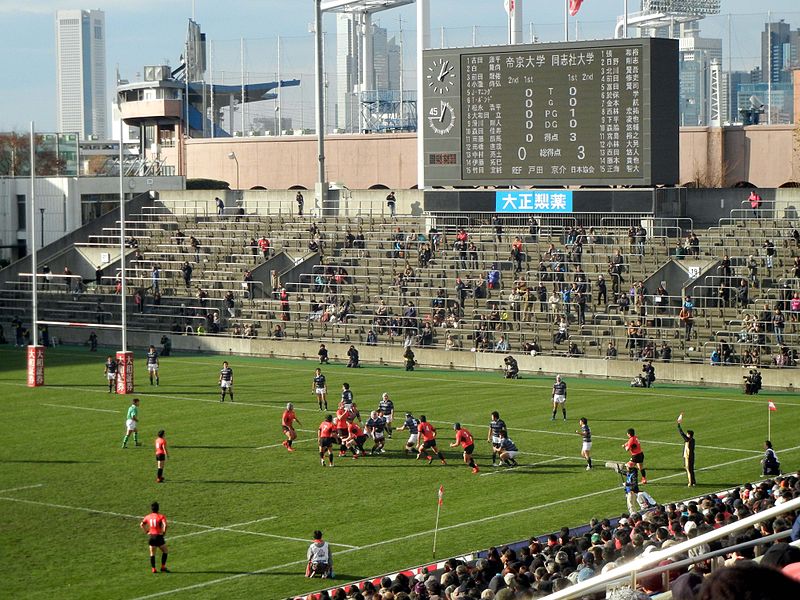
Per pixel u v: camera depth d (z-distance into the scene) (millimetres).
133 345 97188
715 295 85188
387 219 107312
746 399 69688
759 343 78625
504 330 87625
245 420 63250
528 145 90062
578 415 64312
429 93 93250
